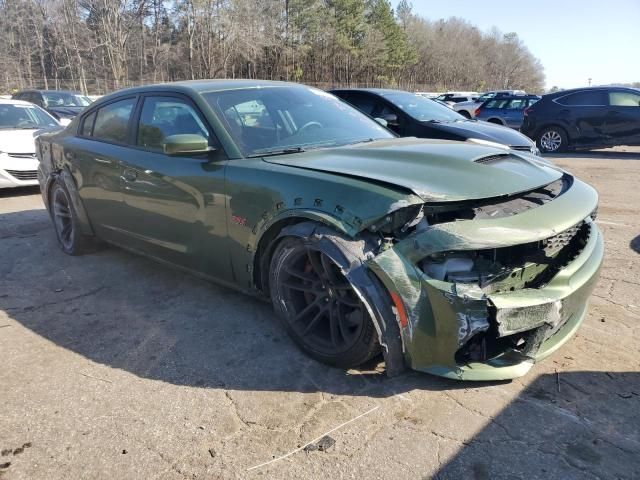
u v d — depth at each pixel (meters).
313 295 2.84
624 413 2.37
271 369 2.80
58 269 4.52
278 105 3.66
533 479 2.01
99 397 2.60
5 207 7.05
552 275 2.54
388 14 61.84
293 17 53.22
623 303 3.56
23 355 3.03
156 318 3.48
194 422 2.40
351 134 3.66
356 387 2.62
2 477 2.08
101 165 4.17
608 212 6.32
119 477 2.08
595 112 12.27
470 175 2.67
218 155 3.23
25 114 9.04
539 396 2.51
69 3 48.25
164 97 3.77
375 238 2.47
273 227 2.87
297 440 2.26
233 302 3.70
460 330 2.28
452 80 86.81
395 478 2.04
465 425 2.31
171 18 49.88
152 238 3.81
